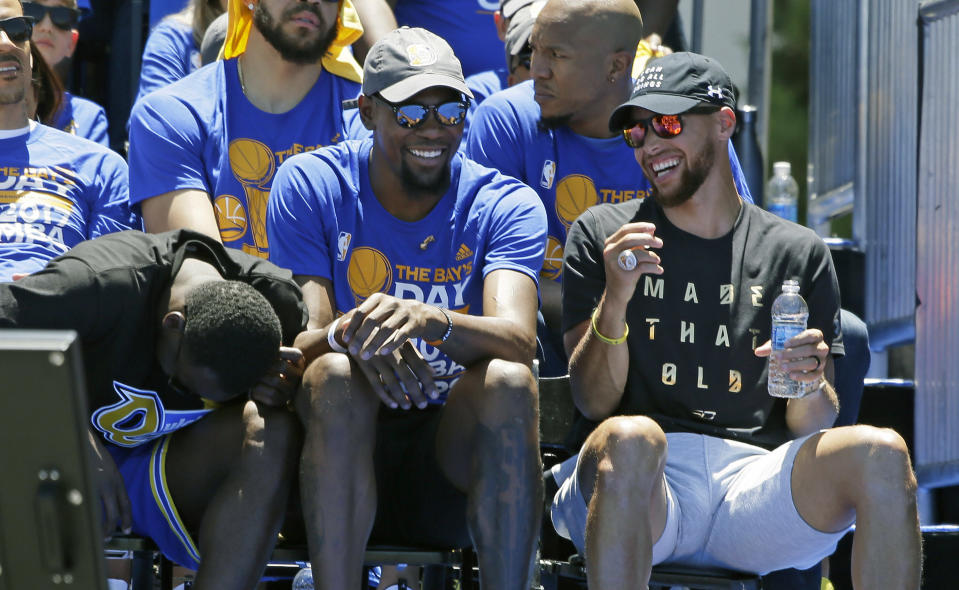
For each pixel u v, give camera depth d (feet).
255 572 34.27
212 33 56.44
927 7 53.31
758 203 63.72
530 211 41.86
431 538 38.91
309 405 34.09
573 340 39.55
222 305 34.06
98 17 68.03
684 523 37.01
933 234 52.19
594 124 49.70
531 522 34.40
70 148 49.24
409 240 41.63
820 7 64.49
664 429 38.45
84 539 20.72
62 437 20.27
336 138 49.75
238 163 48.42
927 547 48.65
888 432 33.60
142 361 35.63
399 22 63.98
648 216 39.86
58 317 33.94
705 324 38.60
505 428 34.53
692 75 38.81
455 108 40.57
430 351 40.19
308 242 41.04
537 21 49.32
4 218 46.88
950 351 50.60
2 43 47.24
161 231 47.29
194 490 36.22
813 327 39.14
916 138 53.93
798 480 34.99
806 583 43.65
